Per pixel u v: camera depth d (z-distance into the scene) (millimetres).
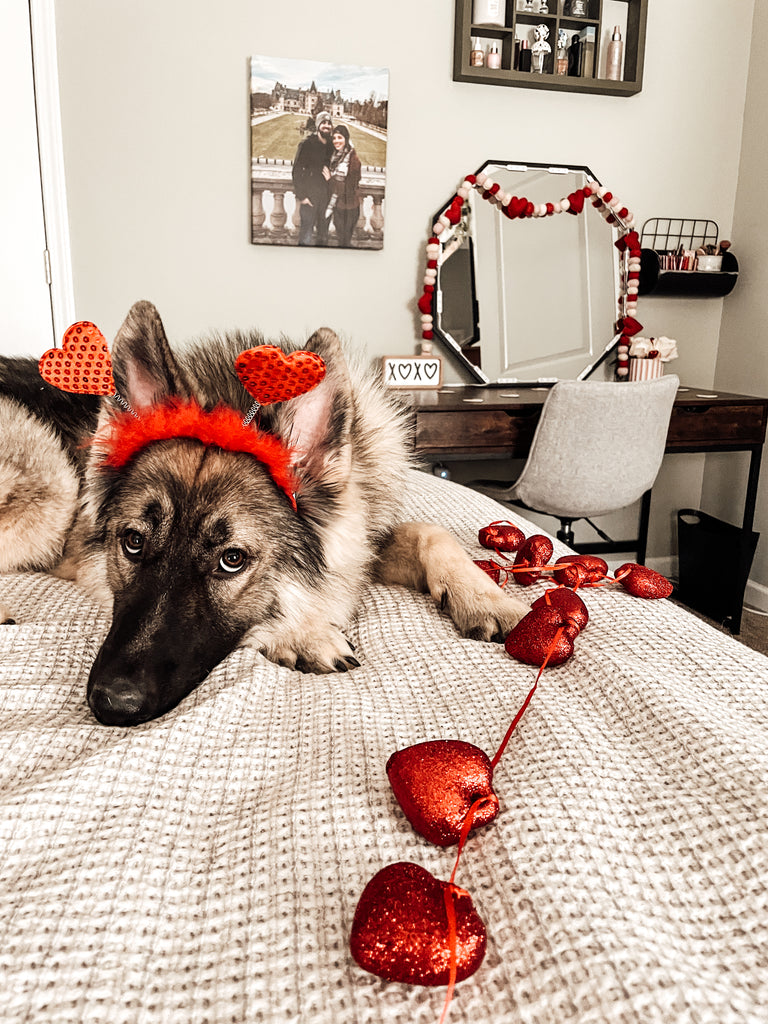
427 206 3658
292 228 3453
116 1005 521
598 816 718
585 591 1446
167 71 3182
